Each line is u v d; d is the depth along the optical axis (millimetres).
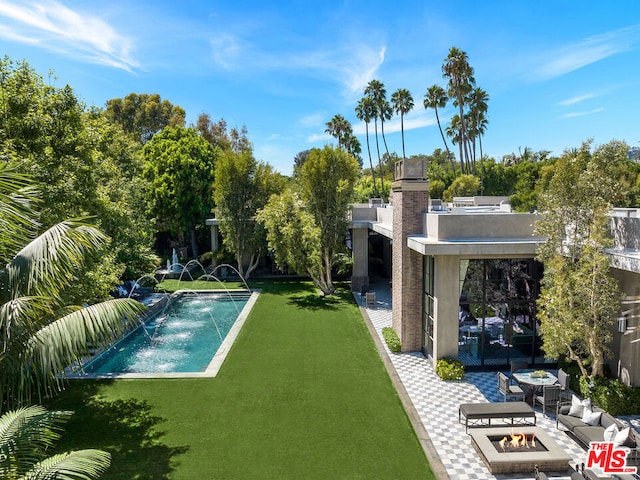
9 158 9477
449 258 12797
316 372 13016
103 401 11070
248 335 16812
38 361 5566
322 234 24078
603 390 10227
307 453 8547
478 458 8398
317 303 22328
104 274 12438
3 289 5520
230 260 30938
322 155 23609
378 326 18000
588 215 9859
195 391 11656
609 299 9359
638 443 7898
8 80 10820
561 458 7875
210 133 52969
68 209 11148
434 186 48719
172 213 36219
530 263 13391
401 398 11156
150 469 8008
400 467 8062
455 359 13016
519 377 11062
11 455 4992
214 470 7961
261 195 28625
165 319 21047
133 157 31125
